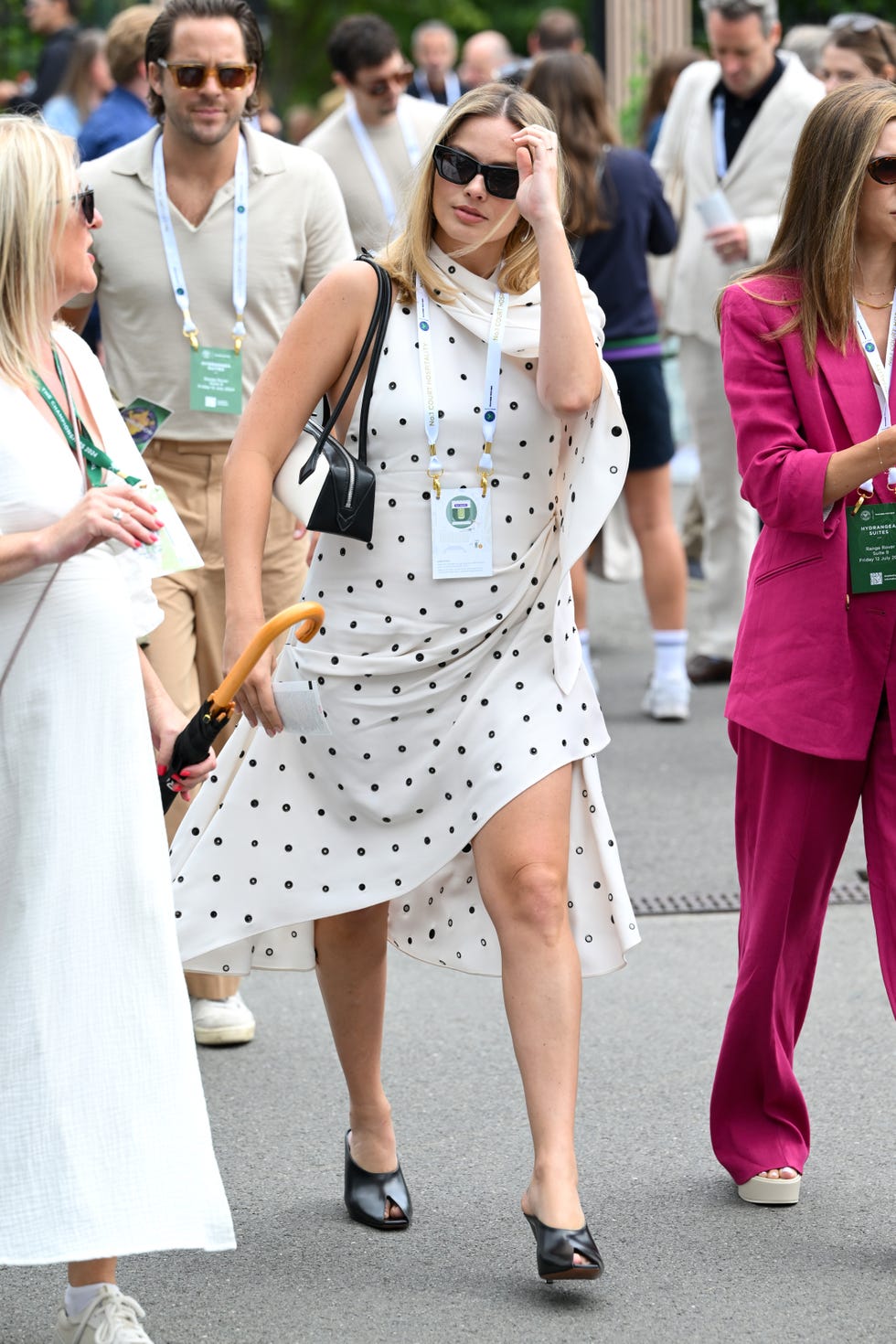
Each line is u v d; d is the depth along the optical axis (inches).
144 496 161.6
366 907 192.9
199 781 178.2
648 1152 217.5
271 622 172.2
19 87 688.4
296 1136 222.7
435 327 185.9
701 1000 267.4
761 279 194.5
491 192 180.1
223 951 199.0
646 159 406.0
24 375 164.4
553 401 180.7
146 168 255.3
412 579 186.2
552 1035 179.8
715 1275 186.2
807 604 192.4
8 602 163.0
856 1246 192.7
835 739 191.5
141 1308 169.8
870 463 183.0
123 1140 161.0
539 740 184.7
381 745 188.2
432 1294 183.3
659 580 416.8
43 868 162.1
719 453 441.4
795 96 419.2
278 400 186.9
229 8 250.4
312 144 404.8
